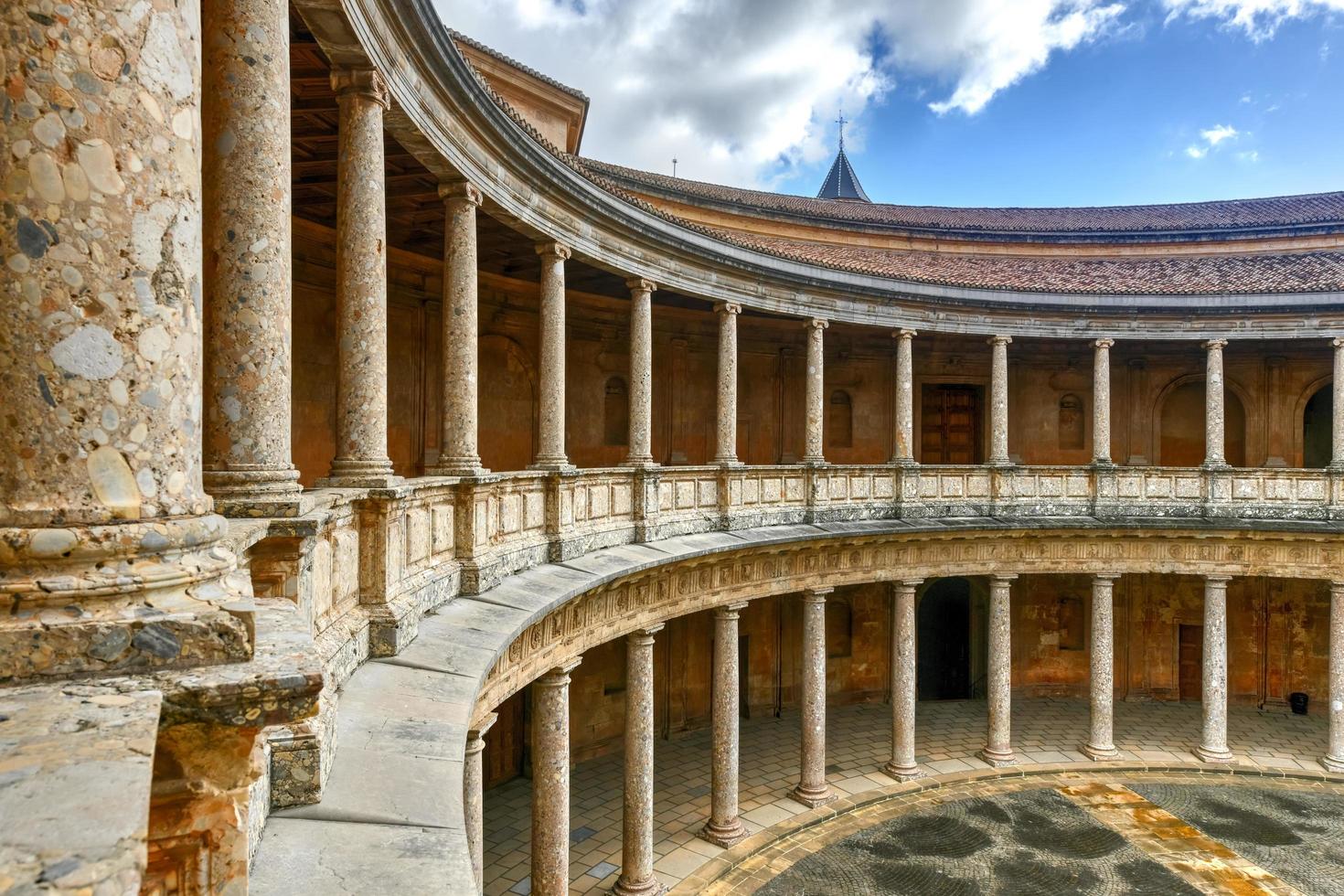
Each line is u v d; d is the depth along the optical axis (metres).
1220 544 24.66
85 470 3.16
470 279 12.42
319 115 11.82
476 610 10.54
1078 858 18.81
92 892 1.75
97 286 3.18
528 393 22.47
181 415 3.50
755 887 17.12
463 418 12.16
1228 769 24.02
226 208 6.23
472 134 12.30
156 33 3.40
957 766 23.92
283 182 6.52
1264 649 30.11
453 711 6.86
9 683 2.90
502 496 13.07
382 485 8.59
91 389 3.17
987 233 31.69
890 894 17.02
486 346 21.42
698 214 29.09
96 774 2.25
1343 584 24.03
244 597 3.56
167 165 3.43
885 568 22.80
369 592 8.43
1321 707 29.58
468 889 4.07
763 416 27.56
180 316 3.50
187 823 2.98
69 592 3.06
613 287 22.27
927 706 30.00
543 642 12.95
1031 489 25.19
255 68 6.32
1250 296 24.84
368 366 8.97
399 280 18.80
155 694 2.83
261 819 4.57
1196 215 33.03
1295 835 20.14
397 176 13.63
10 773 2.24
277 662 3.23
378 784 5.37
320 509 6.43
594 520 16.22
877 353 28.84
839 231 31.12
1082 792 22.56
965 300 24.38
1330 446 29.80
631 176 26.59
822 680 21.41
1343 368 24.48
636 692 16.53
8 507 3.05
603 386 24.30
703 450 26.03
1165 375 29.48
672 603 17.41
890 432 29.02
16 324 3.05
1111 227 31.67
